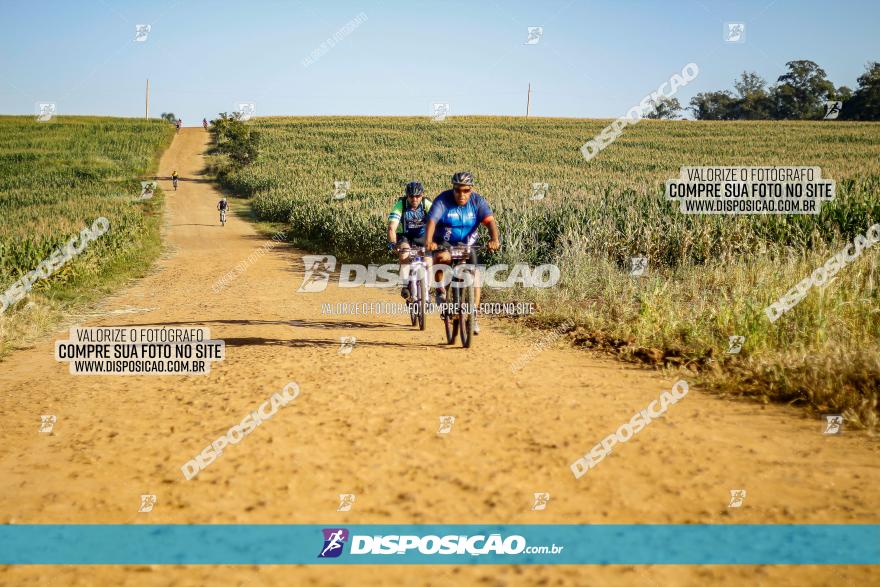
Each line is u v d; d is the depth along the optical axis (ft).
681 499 10.76
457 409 16.53
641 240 45.39
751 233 43.60
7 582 8.41
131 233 84.84
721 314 23.80
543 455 13.01
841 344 18.62
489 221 25.23
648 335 24.72
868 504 10.38
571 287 37.37
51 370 23.80
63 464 13.32
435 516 10.30
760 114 415.85
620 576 8.35
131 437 15.07
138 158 260.21
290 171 203.10
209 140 328.70
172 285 55.06
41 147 284.82
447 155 233.55
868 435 13.75
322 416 16.17
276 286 52.90
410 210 28.35
